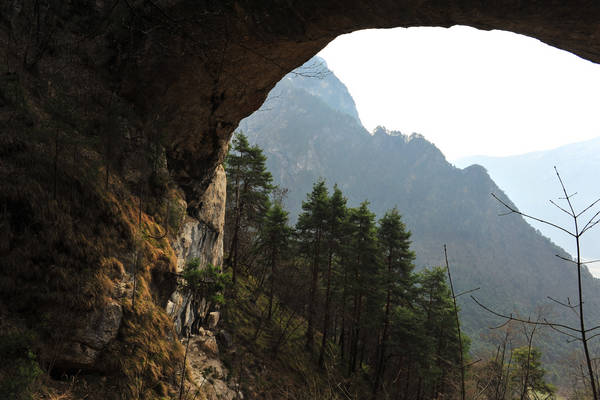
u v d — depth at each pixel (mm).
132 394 7215
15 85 7461
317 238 24031
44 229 6824
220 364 14883
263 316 24719
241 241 32500
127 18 9195
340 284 24812
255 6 8383
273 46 9633
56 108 8281
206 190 16078
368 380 23594
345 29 8922
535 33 7836
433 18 8008
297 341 24000
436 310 24500
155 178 11141
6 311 6039
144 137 10734
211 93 11469
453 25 8258
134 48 9586
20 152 6949
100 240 7938
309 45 10016
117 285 8047
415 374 23922
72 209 7504
